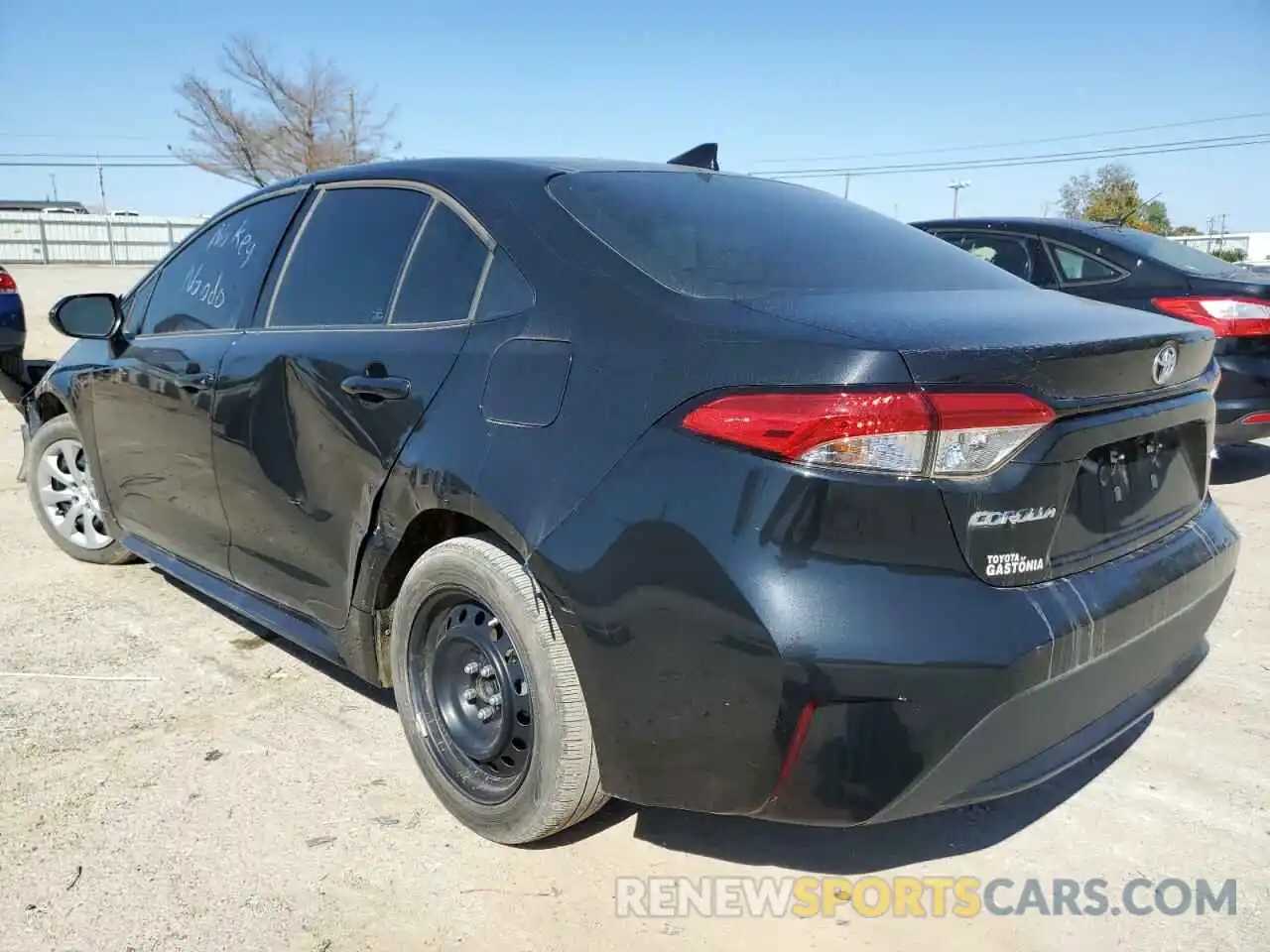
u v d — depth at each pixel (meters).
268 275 3.31
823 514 1.88
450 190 2.78
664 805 2.17
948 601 1.90
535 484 2.21
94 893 2.34
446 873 2.44
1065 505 2.08
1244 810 2.75
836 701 1.88
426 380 2.54
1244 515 5.57
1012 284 2.80
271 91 44.97
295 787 2.79
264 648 3.72
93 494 4.36
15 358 7.77
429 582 2.54
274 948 2.18
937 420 1.88
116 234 43.19
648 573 2.02
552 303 2.37
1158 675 2.43
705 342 2.08
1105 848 2.59
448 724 2.63
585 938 2.23
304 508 2.94
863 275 2.56
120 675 3.48
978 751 1.96
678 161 3.43
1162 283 5.97
